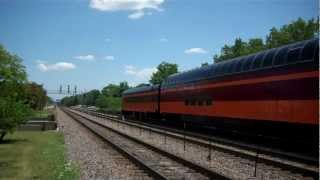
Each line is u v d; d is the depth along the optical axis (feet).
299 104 69.26
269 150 70.18
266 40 222.69
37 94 285.43
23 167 58.90
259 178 50.83
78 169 57.00
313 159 59.31
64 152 74.79
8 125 91.35
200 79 111.34
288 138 75.61
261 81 80.84
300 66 69.31
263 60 81.05
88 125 156.04
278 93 75.15
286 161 61.52
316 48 66.18
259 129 83.82
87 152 75.36
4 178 51.16
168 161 63.46
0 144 88.94
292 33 210.79
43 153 73.36
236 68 91.45
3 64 95.04
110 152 74.74
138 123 168.76
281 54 75.56
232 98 92.53
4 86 94.53
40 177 51.80
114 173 54.39
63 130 127.95
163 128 132.67
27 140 97.19
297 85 69.82
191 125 124.47
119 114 267.59
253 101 83.66
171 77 140.56
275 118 75.97
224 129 99.40
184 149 78.59
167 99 141.28
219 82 99.35
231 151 70.79
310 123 66.49
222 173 53.21
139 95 183.52
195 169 55.83
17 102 94.17
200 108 111.14
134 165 60.08
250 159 64.64
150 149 78.64
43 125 128.06
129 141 94.32
